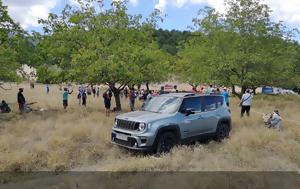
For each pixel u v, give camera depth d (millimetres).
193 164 9547
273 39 26297
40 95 40250
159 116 11008
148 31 22844
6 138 12695
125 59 20469
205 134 12227
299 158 10547
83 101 26656
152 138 10477
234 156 10281
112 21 22188
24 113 20078
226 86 28266
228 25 26578
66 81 22844
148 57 20969
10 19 20125
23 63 21672
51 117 18391
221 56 25922
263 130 13820
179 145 11133
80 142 12492
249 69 26031
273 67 26312
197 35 29328
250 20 25875
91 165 10477
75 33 21719
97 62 19891
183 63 33469
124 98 35719
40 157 10852
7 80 20609
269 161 9742
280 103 28141
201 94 12453
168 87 48375
